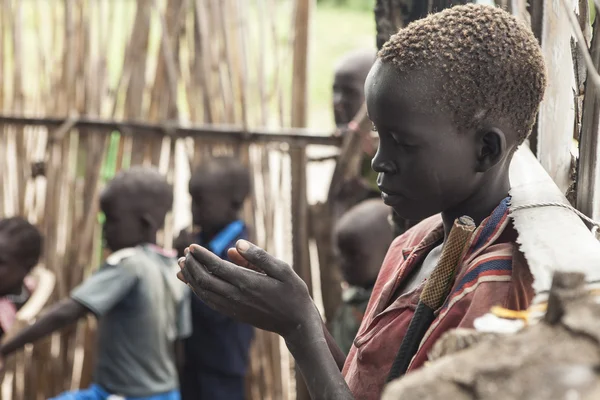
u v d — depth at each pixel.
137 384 3.37
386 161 1.21
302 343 1.25
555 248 1.14
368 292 3.23
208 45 3.76
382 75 1.19
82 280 3.90
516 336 0.83
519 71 1.17
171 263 3.53
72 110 3.86
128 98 3.83
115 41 7.74
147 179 3.48
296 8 3.71
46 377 3.93
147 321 3.38
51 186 3.87
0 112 3.89
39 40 3.92
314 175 5.91
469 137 1.18
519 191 1.24
